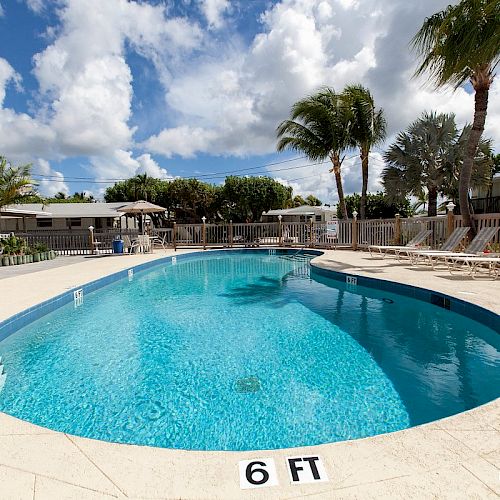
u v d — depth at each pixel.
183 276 10.36
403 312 6.00
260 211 33.84
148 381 3.54
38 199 18.27
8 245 11.91
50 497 1.52
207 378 3.59
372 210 29.56
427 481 1.56
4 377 3.66
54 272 9.15
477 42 6.79
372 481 1.58
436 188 16.72
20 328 5.06
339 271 8.59
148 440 2.60
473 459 1.72
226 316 5.87
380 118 17.03
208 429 2.72
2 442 1.95
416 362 3.90
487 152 15.70
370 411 2.92
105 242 18.58
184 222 36.06
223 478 1.63
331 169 17.73
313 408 2.99
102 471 1.70
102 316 5.93
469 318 5.06
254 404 3.07
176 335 4.93
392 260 10.86
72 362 4.03
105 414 2.95
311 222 18.41
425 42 8.07
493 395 3.15
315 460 1.74
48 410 3.02
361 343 4.52
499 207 18.20
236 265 12.93
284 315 5.88
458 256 7.87
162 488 1.57
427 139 16.25
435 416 2.83
